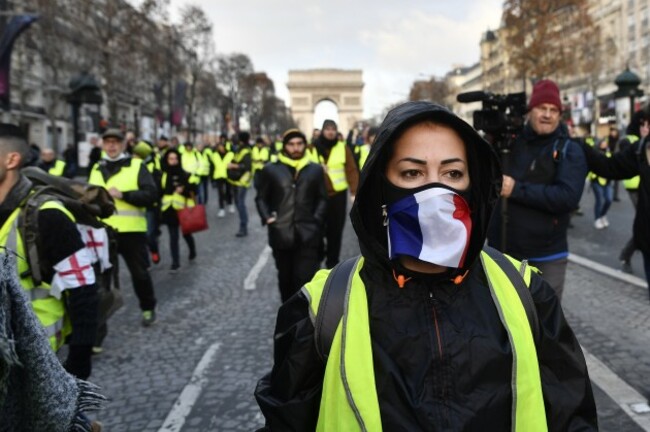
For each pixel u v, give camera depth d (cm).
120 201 661
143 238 671
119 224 653
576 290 759
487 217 173
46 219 302
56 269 301
